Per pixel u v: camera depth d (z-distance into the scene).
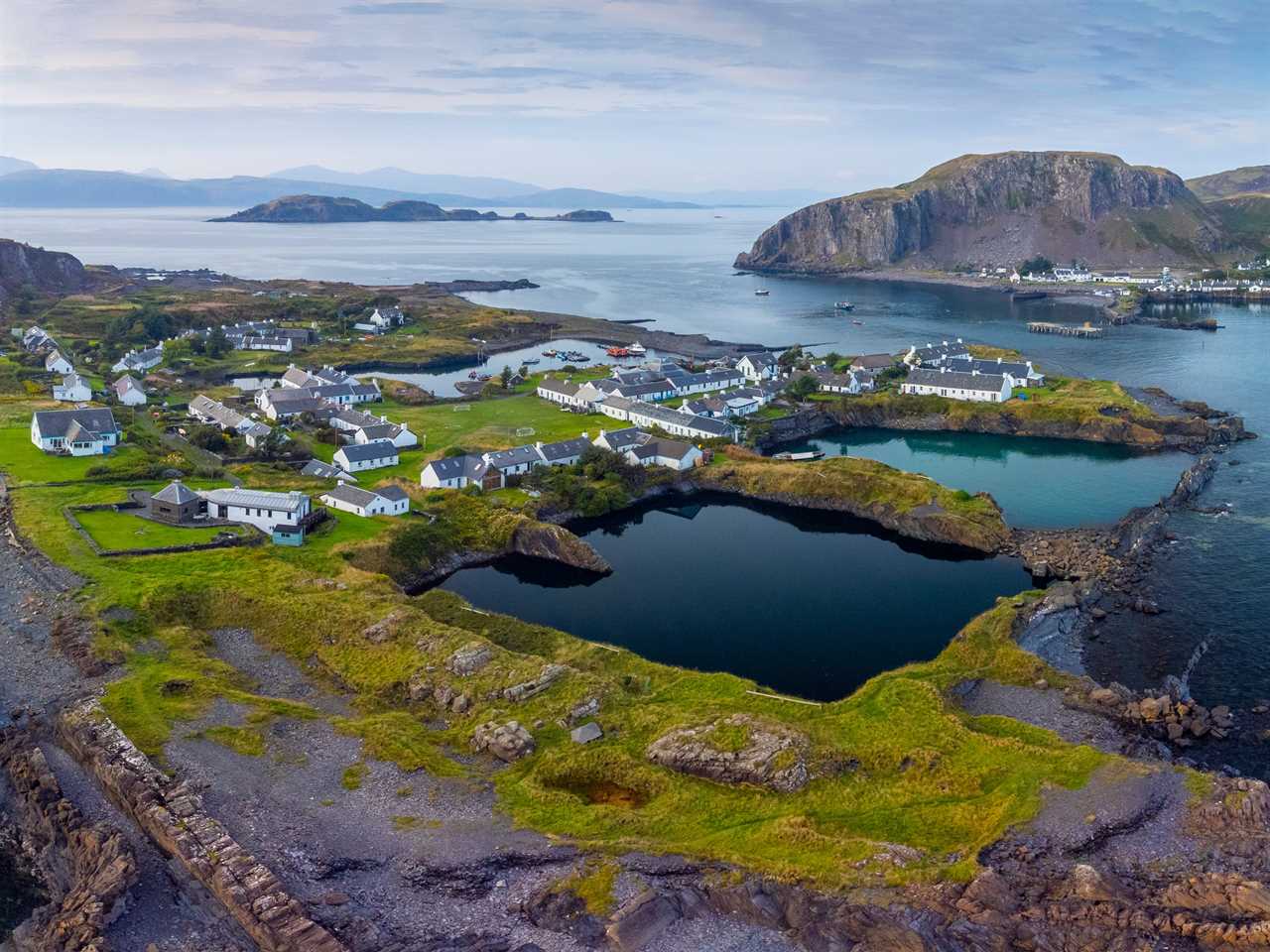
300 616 95.56
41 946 54.97
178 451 155.62
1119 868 57.41
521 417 190.12
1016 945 51.94
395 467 153.62
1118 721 81.38
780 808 66.69
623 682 87.19
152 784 66.69
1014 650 93.00
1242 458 165.75
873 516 140.25
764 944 53.81
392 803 67.06
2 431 161.12
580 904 56.38
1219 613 103.50
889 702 80.56
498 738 74.69
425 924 55.50
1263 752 77.12
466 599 112.44
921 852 60.19
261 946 53.94
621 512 145.00
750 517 143.75
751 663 95.69
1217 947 50.22
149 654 88.38
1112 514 139.25
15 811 69.00
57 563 105.56
